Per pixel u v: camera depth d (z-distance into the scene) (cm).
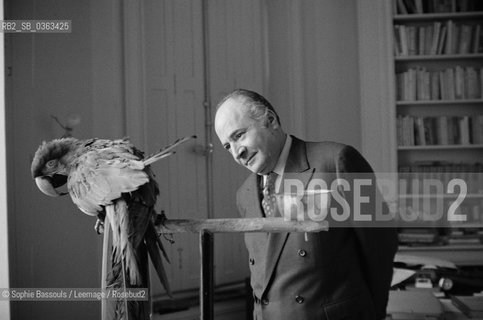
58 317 368
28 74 361
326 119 504
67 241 373
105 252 112
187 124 443
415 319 216
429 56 477
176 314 411
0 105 270
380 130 484
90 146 120
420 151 497
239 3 474
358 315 168
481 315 220
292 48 493
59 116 376
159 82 430
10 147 349
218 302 448
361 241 169
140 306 109
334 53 506
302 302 169
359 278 171
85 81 391
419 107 497
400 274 283
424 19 489
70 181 116
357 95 502
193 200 443
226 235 462
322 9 505
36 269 358
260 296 178
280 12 492
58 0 379
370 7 488
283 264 172
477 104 492
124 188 110
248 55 478
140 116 417
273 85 492
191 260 441
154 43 429
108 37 405
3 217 273
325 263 169
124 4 412
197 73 450
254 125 166
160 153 111
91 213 117
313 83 502
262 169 171
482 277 286
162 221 123
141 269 112
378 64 485
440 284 271
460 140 476
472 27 476
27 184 356
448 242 462
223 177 460
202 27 454
